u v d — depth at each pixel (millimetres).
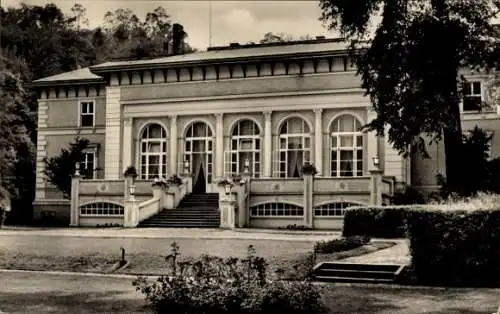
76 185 39031
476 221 17328
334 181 34656
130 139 42375
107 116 42969
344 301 15000
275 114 39625
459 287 17109
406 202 33938
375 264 19406
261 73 39875
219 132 40531
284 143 39531
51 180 41938
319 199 34875
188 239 26047
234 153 40438
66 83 45688
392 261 20000
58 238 27312
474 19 24328
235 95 40312
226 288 13523
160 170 41938
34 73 63094
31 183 49875
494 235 17156
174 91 41656
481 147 26516
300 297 13578
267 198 35875
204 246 23938
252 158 40094
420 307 14156
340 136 38438
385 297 15531
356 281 18312
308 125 38969
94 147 45281
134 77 42531
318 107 38594
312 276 18938
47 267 21938
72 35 69312
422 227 17828
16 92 50438
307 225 34781
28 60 63594
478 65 27000
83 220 38938
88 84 45531
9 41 62781
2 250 24219
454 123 25047
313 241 24859
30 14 65688
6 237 27844
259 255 21641
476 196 23297
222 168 40406
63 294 16625
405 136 25766
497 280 17172
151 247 24016
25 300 15742
